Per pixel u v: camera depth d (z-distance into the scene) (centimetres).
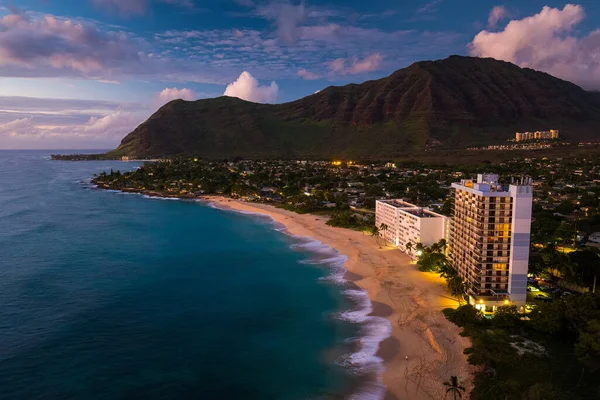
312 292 11894
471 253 10412
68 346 8894
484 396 6600
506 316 9081
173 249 16838
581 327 8406
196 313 10631
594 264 11138
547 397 6166
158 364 8238
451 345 8375
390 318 9831
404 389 7119
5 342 9006
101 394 7269
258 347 8856
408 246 14200
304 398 7069
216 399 7125
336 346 8762
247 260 15200
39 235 19012
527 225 9556
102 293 11981
